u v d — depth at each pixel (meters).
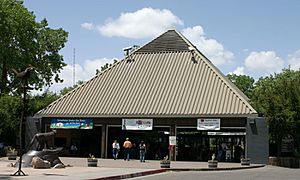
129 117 47.09
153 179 24.53
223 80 48.12
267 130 42.94
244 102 44.62
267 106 43.69
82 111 48.91
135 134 50.41
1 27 53.91
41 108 58.75
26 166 30.97
